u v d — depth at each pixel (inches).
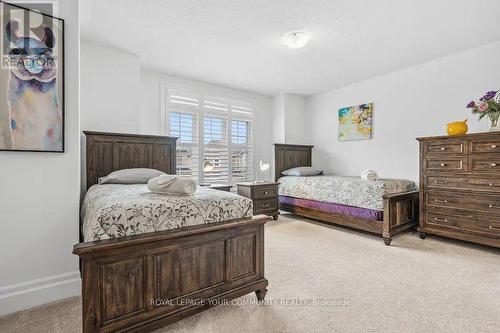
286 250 107.7
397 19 97.3
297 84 180.1
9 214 62.8
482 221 104.5
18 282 63.7
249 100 197.6
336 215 142.8
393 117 157.1
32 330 55.1
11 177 62.9
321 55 131.6
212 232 60.4
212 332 54.9
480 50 122.6
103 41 116.3
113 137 116.0
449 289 74.0
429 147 121.1
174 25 102.4
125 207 53.8
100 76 120.2
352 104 179.5
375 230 124.0
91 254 46.4
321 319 59.7
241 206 68.8
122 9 91.0
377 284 77.2
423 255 101.7
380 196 121.9
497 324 57.7
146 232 54.3
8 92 61.7
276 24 101.5
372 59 137.0
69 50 70.2
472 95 125.6
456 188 111.9
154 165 126.8
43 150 65.9
